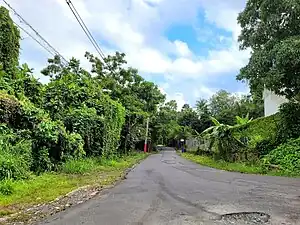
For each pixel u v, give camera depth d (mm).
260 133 23938
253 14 20234
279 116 21953
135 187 11188
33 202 8242
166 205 7855
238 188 10805
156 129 59156
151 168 20297
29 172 12164
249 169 17984
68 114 18734
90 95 22406
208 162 25094
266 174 16422
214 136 25844
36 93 17219
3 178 10289
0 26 16688
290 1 17859
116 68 36281
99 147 21797
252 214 6848
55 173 14164
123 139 34969
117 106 26469
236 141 24359
